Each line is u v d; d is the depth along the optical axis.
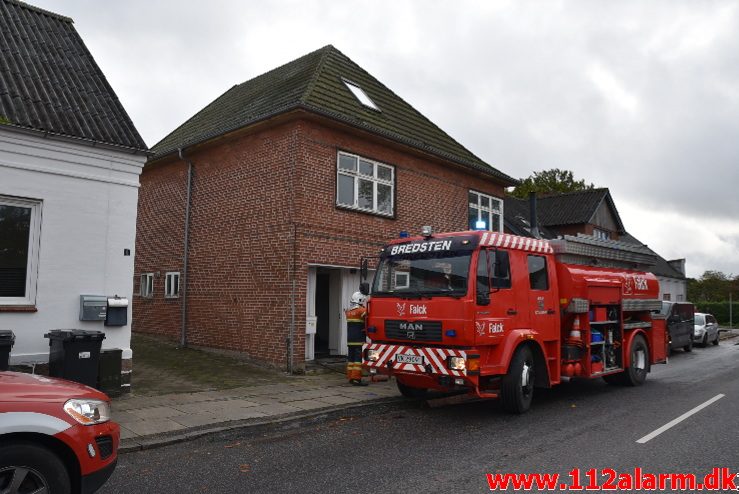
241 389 9.70
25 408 3.94
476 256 7.95
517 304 8.51
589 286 9.90
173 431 6.85
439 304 7.95
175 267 15.13
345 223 12.80
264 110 13.05
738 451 6.30
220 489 5.02
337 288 13.48
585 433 7.16
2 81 8.75
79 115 9.02
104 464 4.23
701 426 7.55
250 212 12.94
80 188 8.59
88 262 8.59
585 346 9.81
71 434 4.04
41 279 8.14
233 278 13.19
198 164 14.75
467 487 5.07
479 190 17.23
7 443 3.82
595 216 33.91
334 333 13.48
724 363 16.67
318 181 12.30
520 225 30.83
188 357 12.92
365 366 8.86
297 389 9.86
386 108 15.65
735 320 46.28
